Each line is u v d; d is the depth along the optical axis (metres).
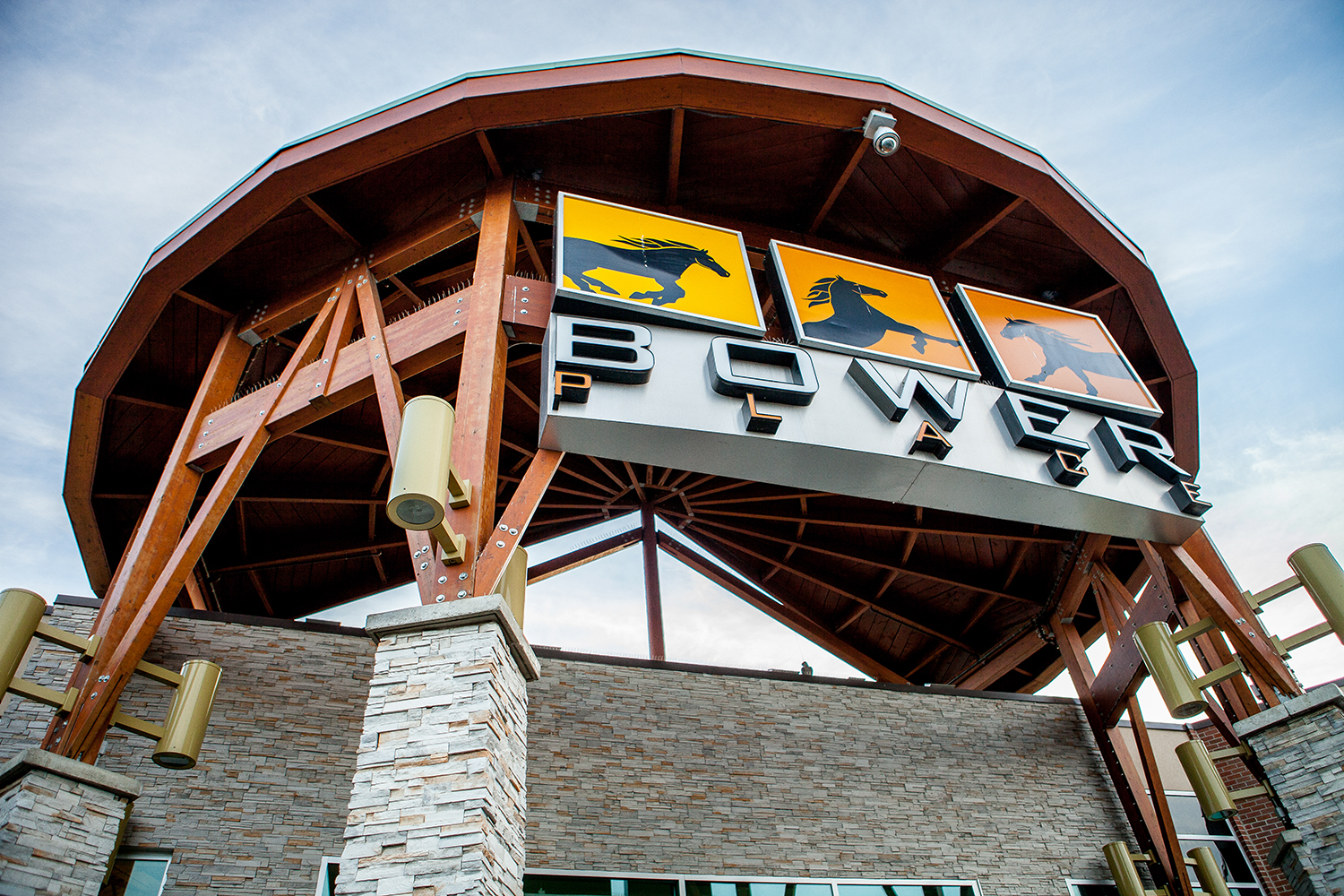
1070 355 13.01
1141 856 14.24
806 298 11.69
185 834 9.93
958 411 10.78
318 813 10.54
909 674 22.42
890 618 21.25
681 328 10.39
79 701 8.48
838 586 20.31
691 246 11.48
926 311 12.48
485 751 6.27
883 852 13.10
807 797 13.23
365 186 12.11
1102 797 15.14
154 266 11.38
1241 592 12.27
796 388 9.87
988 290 13.73
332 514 16.80
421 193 12.40
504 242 10.90
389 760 6.35
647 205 13.02
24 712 9.94
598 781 12.28
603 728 12.82
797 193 13.41
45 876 6.91
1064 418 11.94
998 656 19.81
